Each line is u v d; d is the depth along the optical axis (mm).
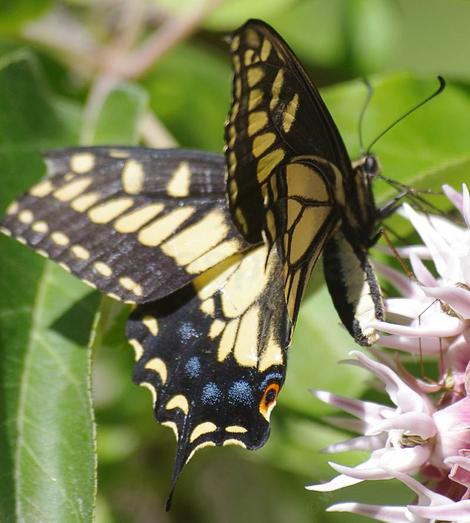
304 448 792
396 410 735
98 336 760
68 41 805
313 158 739
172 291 744
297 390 787
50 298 762
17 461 746
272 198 730
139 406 812
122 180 746
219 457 810
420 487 726
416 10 867
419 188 761
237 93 716
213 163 747
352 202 749
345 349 787
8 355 756
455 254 737
